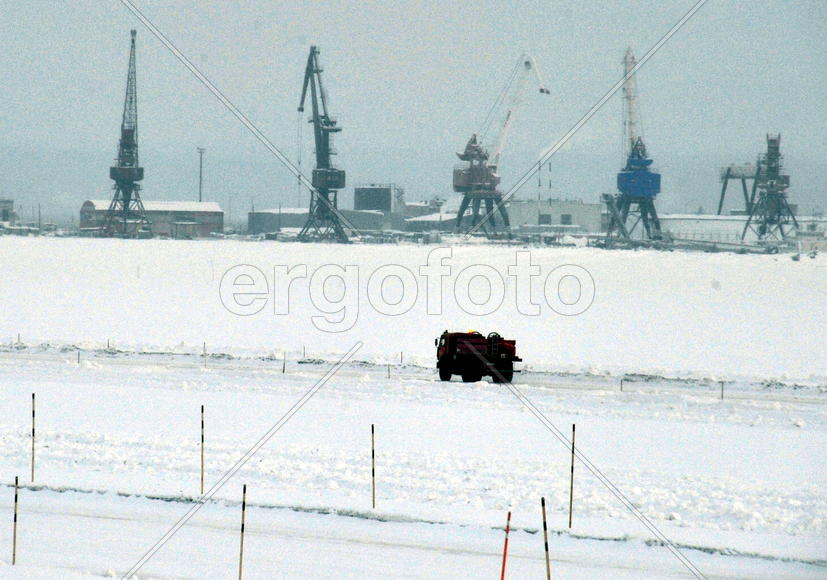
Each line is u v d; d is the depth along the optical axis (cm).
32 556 6044
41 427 10450
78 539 6394
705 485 8044
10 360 17450
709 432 11031
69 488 7594
